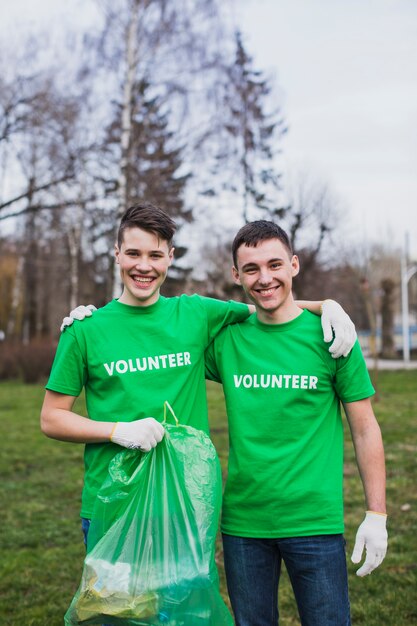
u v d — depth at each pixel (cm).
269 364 218
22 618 333
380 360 2781
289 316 224
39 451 771
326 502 207
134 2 1281
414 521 461
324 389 217
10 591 370
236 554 212
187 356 225
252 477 210
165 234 225
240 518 213
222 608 198
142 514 198
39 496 571
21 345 1909
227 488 218
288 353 218
